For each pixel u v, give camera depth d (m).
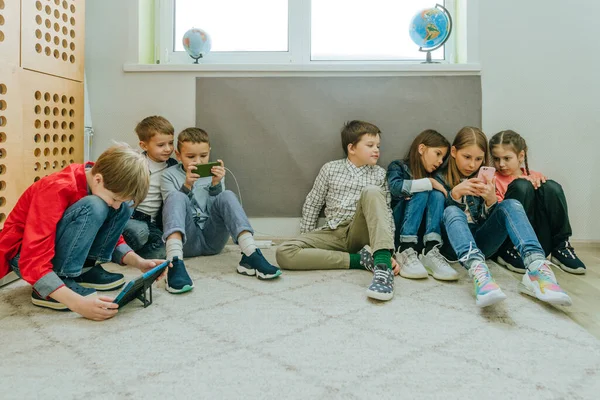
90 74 1.83
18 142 1.32
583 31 1.77
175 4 1.99
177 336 0.94
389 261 1.28
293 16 1.97
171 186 1.57
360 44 1.99
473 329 0.99
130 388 0.74
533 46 1.78
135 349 0.88
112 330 0.97
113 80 1.83
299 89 1.80
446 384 0.76
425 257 1.47
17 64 1.31
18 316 1.05
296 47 1.98
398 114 1.80
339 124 1.81
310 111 1.81
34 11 1.38
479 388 0.74
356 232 1.49
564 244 1.54
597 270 1.51
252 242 1.39
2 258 1.10
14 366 0.81
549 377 0.78
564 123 1.79
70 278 1.13
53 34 1.48
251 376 0.78
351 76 1.79
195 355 0.86
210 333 0.96
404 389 0.74
